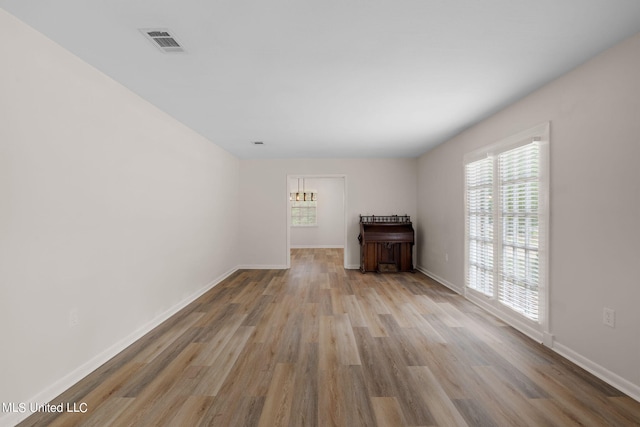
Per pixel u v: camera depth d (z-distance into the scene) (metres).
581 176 2.40
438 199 5.31
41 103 1.97
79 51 2.19
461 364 2.47
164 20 1.83
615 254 2.13
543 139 2.79
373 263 6.11
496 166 3.55
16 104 1.80
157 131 3.38
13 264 1.79
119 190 2.74
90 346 2.39
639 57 1.97
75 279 2.25
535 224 2.95
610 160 2.16
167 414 1.88
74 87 2.24
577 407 1.92
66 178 2.17
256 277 5.70
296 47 2.15
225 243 5.68
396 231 6.00
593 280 2.30
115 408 1.94
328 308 3.91
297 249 9.89
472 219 4.18
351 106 3.33
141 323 3.08
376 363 2.49
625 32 1.97
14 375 1.79
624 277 2.07
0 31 1.71
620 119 2.09
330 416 1.86
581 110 2.39
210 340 2.95
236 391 2.12
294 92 2.95
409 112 3.53
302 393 2.09
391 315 3.64
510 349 2.73
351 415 1.87
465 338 2.97
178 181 3.86
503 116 3.41
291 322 3.42
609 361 2.18
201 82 2.72
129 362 2.53
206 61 2.34
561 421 1.79
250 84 2.76
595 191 2.28
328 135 4.59
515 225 3.24
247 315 3.66
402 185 6.48
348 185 6.50
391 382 2.22
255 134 4.52
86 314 2.36
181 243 3.94
